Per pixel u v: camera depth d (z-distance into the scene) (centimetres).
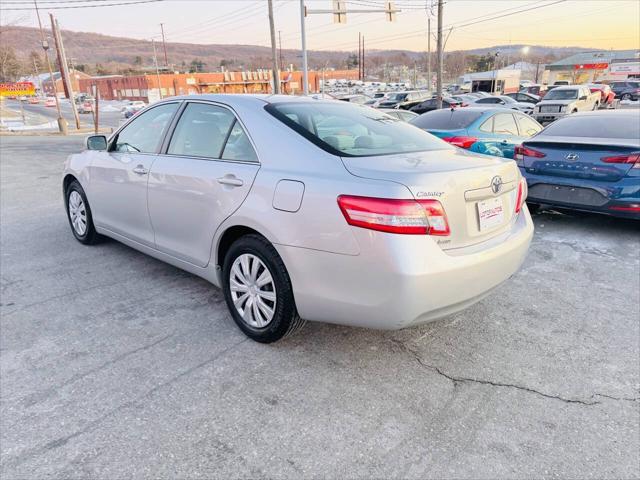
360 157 258
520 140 724
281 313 271
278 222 257
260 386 253
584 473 196
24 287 382
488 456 205
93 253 465
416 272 220
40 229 554
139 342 297
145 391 248
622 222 579
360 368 270
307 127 284
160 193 343
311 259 246
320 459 203
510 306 349
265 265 274
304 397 244
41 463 199
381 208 221
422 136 327
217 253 310
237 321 305
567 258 451
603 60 5312
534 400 242
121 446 210
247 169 281
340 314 246
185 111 345
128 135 397
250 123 294
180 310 341
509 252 266
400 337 304
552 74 5656
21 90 3195
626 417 229
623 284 389
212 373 264
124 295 367
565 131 578
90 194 441
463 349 291
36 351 286
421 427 223
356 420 227
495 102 2456
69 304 351
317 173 250
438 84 2195
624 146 482
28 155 1417
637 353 286
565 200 534
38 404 237
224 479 192
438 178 231
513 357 282
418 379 260
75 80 9325
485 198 256
